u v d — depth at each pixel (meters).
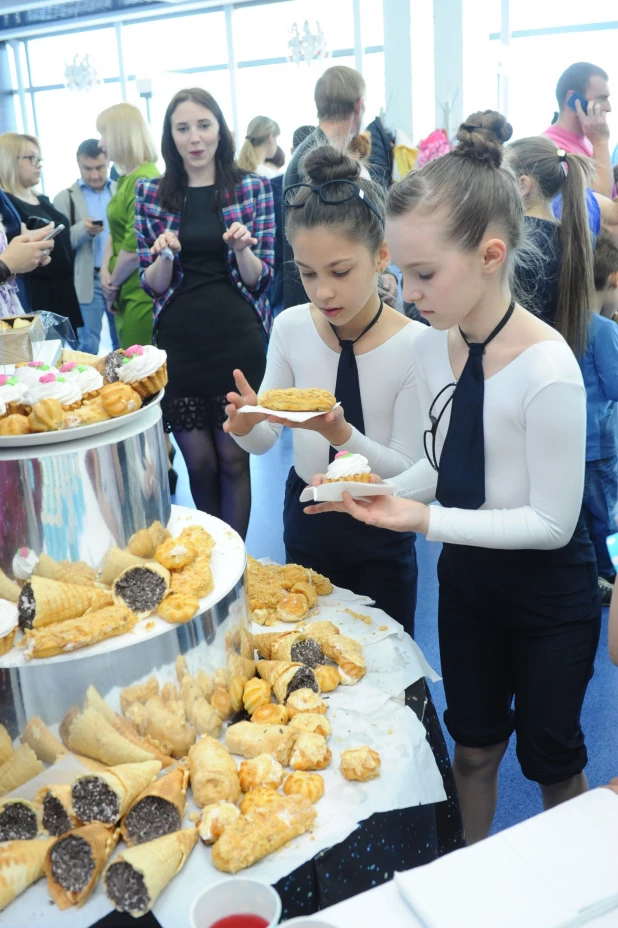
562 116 3.71
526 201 2.28
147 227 3.00
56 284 4.54
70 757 1.04
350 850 1.00
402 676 1.31
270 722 1.17
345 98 3.18
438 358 1.46
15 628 1.03
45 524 1.11
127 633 1.06
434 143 4.33
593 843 0.86
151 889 0.89
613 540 1.36
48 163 9.90
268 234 3.09
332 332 1.71
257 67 8.35
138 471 1.20
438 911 0.78
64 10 8.30
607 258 2.80
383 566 1.77
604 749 2.35
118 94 9.23
